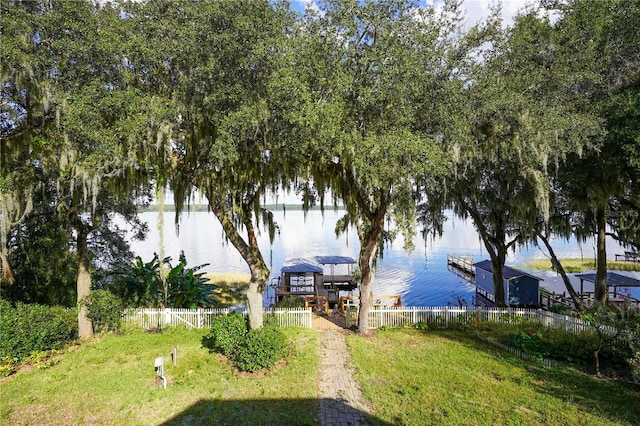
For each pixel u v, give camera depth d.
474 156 11.98
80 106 8.52
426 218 20.41
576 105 12.22
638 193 13.48
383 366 10.69
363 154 9.04
